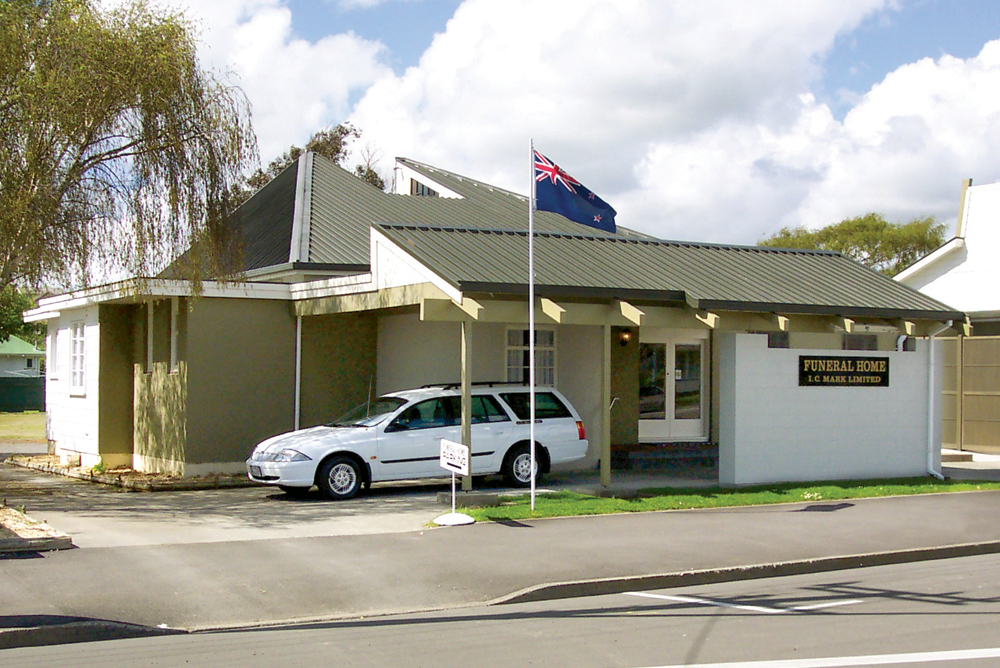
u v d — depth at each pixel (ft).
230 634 25.52
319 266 66.08
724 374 55.77
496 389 53.26
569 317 51.06
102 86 48.60
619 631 25.77
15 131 47.01
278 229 75.56
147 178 51.34
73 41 47.88
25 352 219.61
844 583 32.89
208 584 29.99
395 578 31.37
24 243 47.83
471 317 49.08
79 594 28.19
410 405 51.11
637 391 68.39
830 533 40.34
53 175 48.80
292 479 48.06
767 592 31.35
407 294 52.49
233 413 58.59
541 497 48.24
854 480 58.29
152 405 61.87
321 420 61.82
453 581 31.14
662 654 23.29
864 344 70.64
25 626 24.64
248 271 69.15
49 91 46.62
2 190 46.75
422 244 53.16
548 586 30.35
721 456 55.72
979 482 58.65
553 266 53.52
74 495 52.19
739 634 25.35
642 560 34.32
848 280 63.98
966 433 82.69
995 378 81.10
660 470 64.13
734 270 60.90
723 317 55.01
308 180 84.84
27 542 34.06
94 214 50.80
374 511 45.19
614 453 65.21
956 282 84.89
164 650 23.80
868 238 191.11
